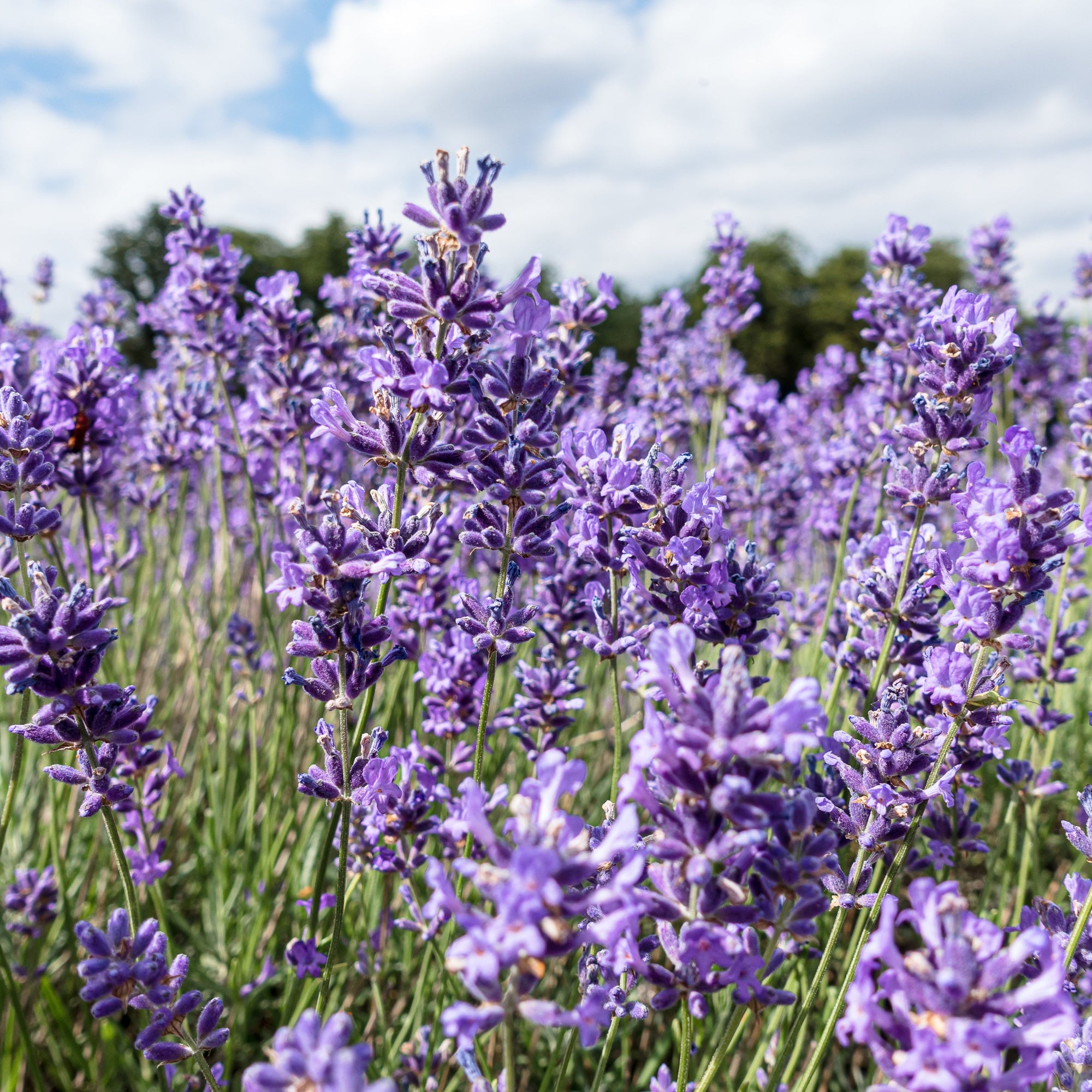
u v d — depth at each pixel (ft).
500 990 4.12
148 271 120.88
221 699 14.35
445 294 6.65
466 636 9.61
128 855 9.71
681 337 22.94
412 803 8.28
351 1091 3.20
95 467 10.38
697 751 4.34
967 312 8.39
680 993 4.92
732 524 16.17
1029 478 6.00
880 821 6.21
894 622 8.70
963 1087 3.63
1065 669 11.63
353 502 6.95
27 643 5.66
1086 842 6.94
